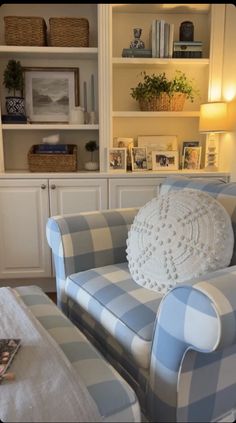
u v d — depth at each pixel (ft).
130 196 7.97
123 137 9.15
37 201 7.84
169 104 8.27
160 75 8.66
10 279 8.32
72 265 5.06
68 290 4.88
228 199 4.66
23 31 7.83
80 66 8.79
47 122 8.84
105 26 7.70
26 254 8.04
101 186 7.89
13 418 2.51
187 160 8.64
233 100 7.75
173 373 3.11
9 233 7.92
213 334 2.73
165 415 3.23
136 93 8.41
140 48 8.16
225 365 3.48
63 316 4.05
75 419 2.52
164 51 8.07
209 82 8.30
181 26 8.25
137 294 4.08
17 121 8.22
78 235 5.14
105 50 7.81
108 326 3.85
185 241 4.02
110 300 4.04
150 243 4.32
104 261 5.33
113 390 2.83
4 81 8.36
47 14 8.61
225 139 8.21
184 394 3.18
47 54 8.28
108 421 2.61
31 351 3.16
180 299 3.00
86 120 8.73
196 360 3.17
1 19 8.45
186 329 2.92
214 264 3.87
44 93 8.77
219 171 8.28
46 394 2.69
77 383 2.82
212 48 8.13
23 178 7.72
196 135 9.23
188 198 4.43
